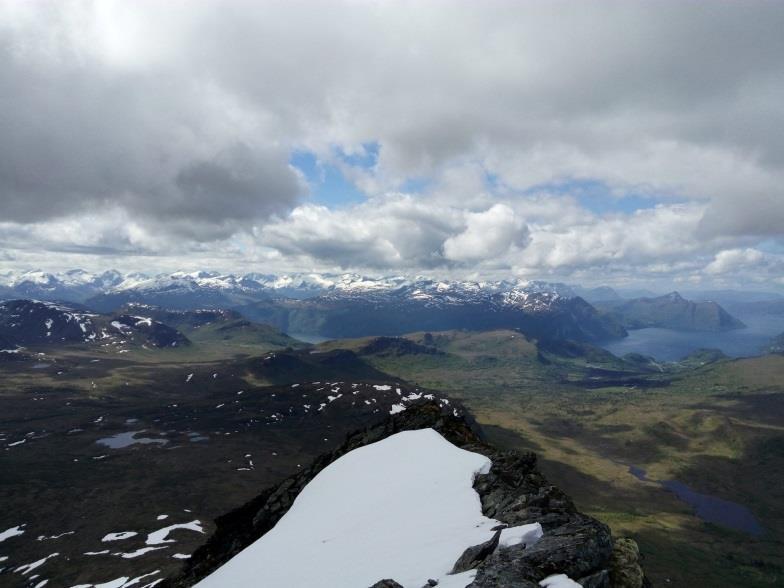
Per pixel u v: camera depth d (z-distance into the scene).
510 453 38.69
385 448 49.75
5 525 145.50
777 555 156.50
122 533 138.38
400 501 33.91
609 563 21.75
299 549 31.77
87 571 112.62
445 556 22.31
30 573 113.81
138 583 101.81
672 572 136.12
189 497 170.38
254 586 27.94
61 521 148.38
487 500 30.14
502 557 20.30
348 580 22.81
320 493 44.50
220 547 48.88
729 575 137.38
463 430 53.53
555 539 21.84
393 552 24.81
